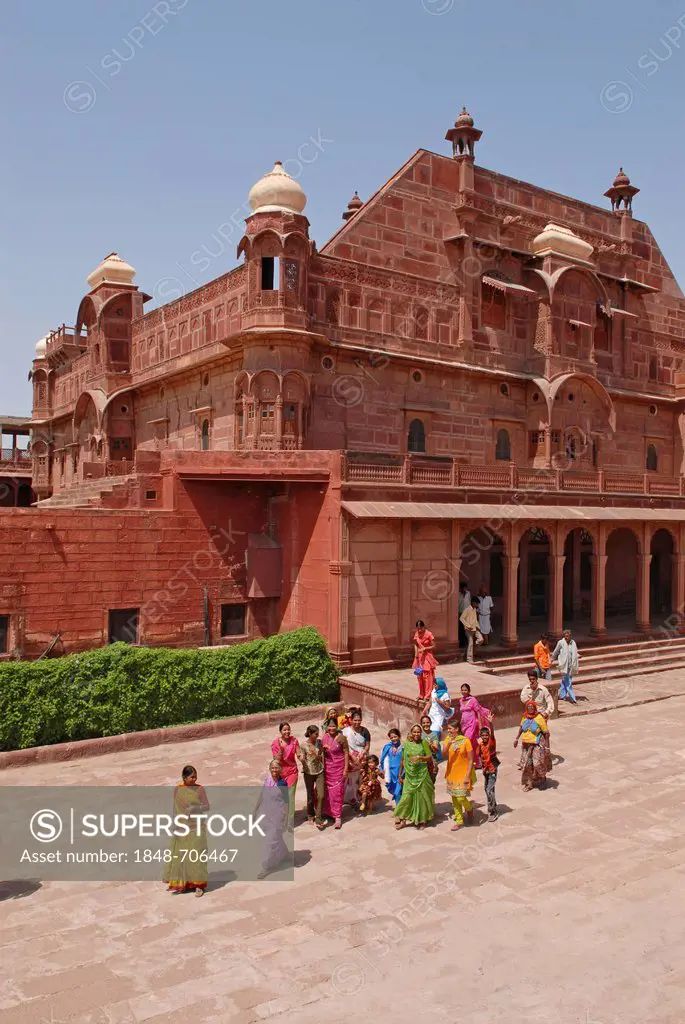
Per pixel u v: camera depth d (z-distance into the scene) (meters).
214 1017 7.79
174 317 28.72
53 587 18.59
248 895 10.38
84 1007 7.94
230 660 18.06
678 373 35.09
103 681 16.39
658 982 8.44
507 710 17.97
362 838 12.22
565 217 31.06
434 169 27.12
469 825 12.70
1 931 9.48
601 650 24.67
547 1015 7.86
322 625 20.03
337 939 9.26
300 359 22.86
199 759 15.77
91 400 33.22
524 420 29.08
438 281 26.83
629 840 12.16
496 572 27.86
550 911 9.96
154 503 20.48
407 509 20.31
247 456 20.28
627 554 32.38
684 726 18.67
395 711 17.61
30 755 15.23
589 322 29.98
